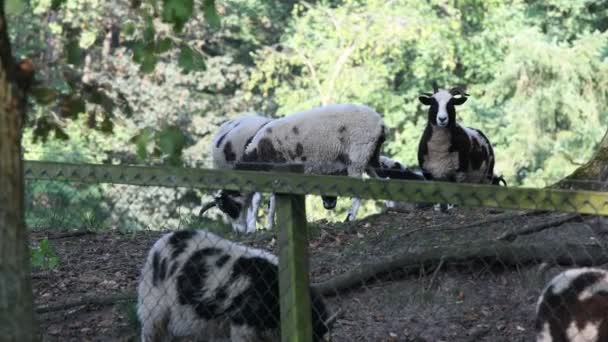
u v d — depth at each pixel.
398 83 32.31
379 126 13.79
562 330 5.96
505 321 8.02
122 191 17.45
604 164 10.62
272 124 13.98
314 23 31.52
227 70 31.03
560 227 9.30
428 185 5.59
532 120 27.77
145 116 27.45
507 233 9.16
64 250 10.68
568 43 30.78
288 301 6.01
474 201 5.53
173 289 7.17
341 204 24.83
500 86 28.31
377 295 8.51
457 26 28.97
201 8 4.90
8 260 4.72
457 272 8.69
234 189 5.98
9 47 4.66
